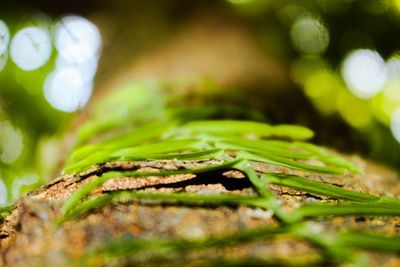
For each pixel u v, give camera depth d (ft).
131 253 0.32
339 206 0.35
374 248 0.31
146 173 0.36
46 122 0.79
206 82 0.70
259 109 0.63
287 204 0.36
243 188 0.37
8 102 0.77
